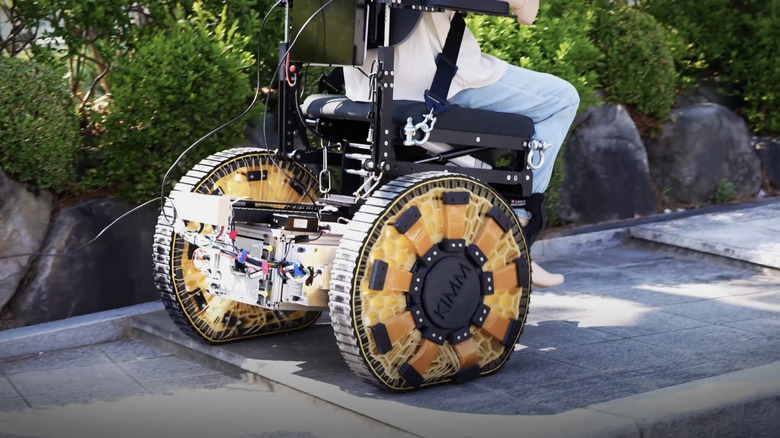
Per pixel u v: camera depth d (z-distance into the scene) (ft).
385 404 12.42
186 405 13.12
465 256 13.34
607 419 11.47
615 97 24.57
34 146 16.66
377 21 13.55
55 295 17.17
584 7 24.17
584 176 23.73
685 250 21.95
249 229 13.87
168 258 14.66
